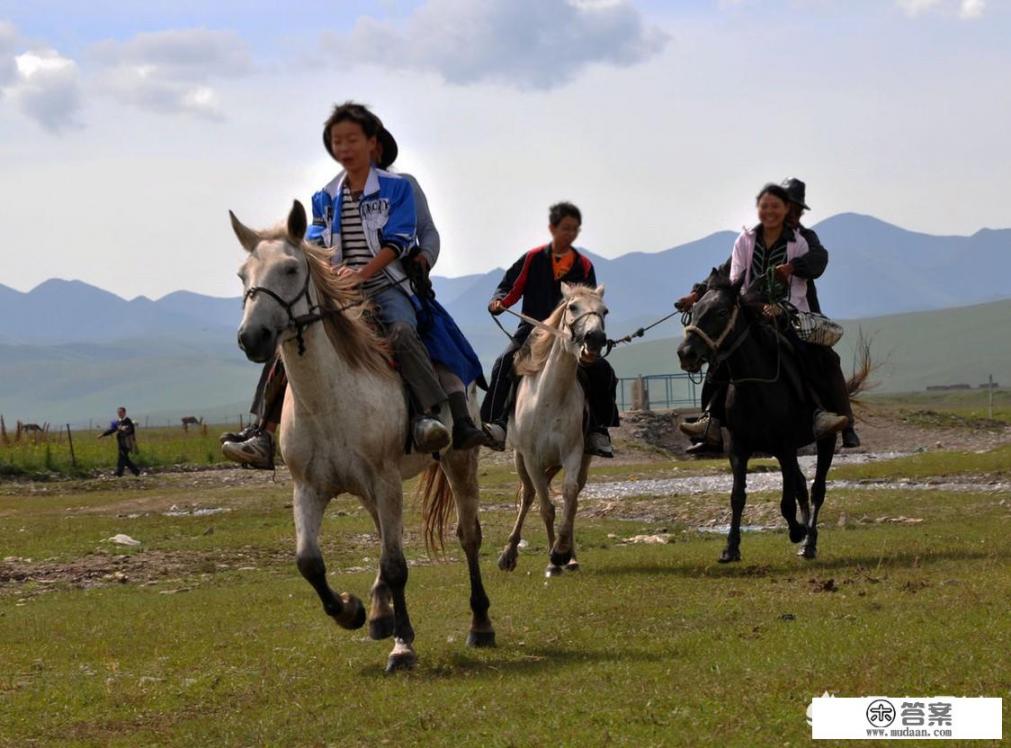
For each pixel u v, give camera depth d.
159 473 41.84
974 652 7.94
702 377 14.41
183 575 16.27
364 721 7.45
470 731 7.00
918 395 170.00
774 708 6.96
